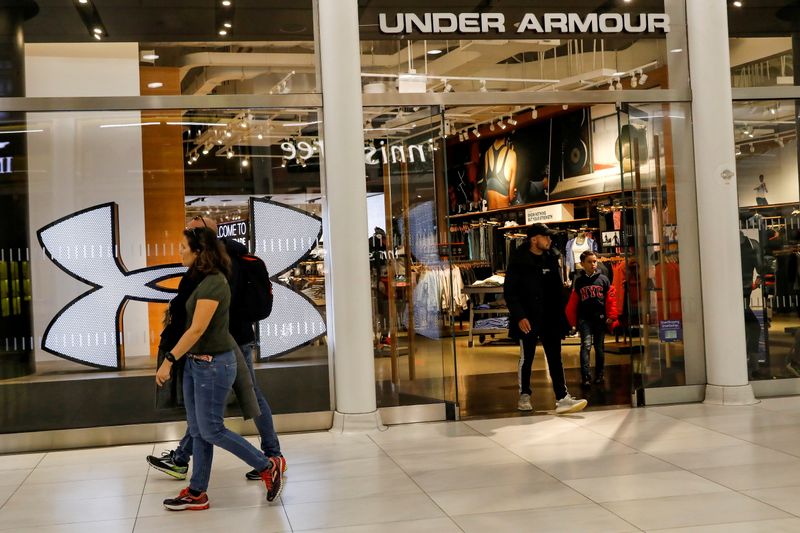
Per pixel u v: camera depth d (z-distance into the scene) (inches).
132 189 259.4
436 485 189.6
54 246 256.1
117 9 258.8
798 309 291.7
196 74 260.8
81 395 253.1
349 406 255.1
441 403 268.4
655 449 217.2
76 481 207.8
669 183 284.2
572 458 210.8
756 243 290.2
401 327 266.8
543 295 277.0
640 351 281.7
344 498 181.8
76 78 256.5
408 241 267.7
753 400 277.3
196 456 179.0
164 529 164.7
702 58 279.0
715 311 278.2
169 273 259.9
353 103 256.8
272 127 264.4
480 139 591.8
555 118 519.5
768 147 291.4
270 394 260.8
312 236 264.8
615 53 280.4
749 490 176.7
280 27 263.3
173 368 191.2
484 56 273.1
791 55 290.5
